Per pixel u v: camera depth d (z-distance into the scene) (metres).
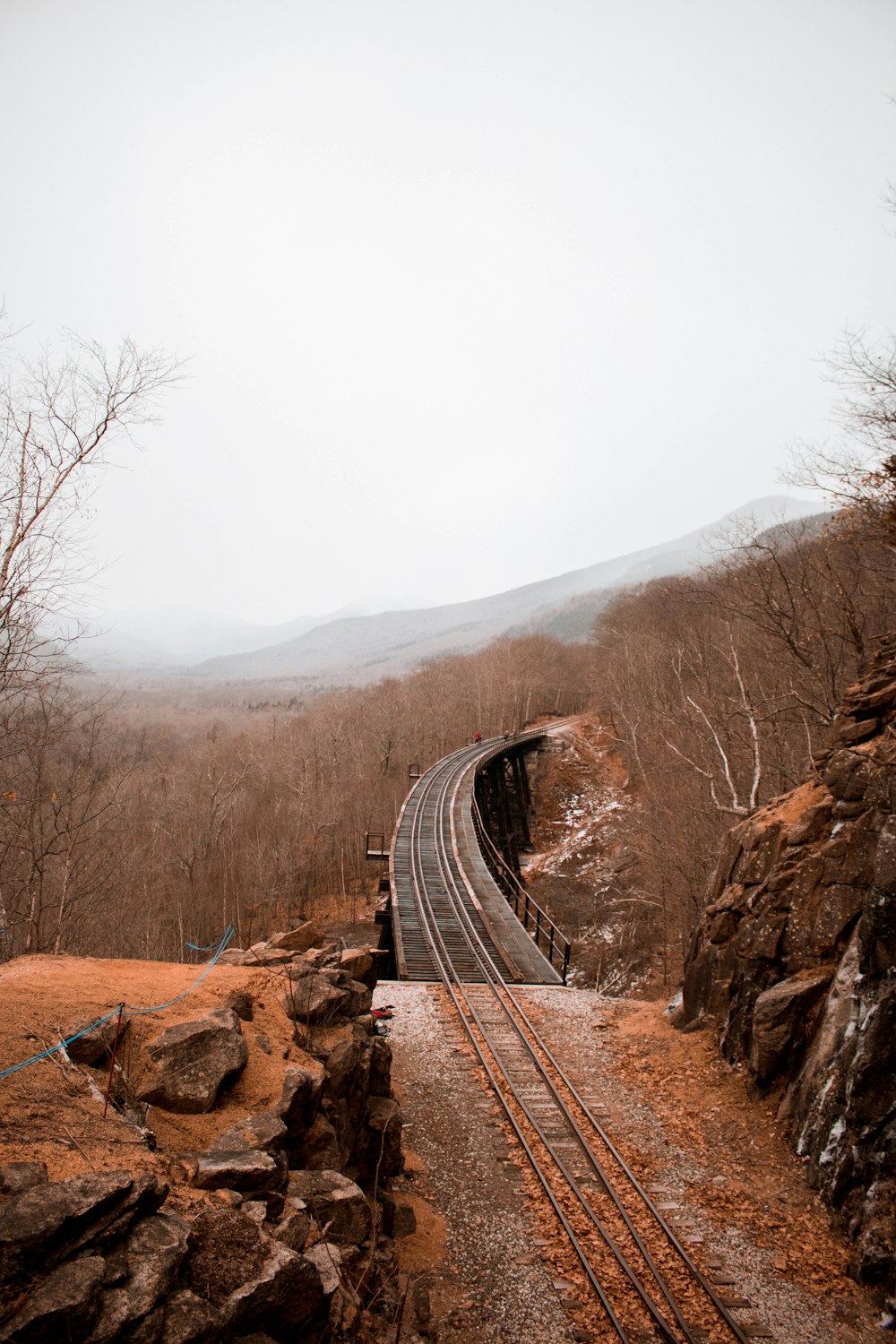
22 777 15.92
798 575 21.28
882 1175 8.91
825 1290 8.52
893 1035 9.38
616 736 59.69
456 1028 15.39
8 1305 3.66
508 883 32.56
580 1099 12.41
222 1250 4.71
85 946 21.66
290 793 49.88
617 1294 8.41
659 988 26.05
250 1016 8.22
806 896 12.82
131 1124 5.46
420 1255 8.80
